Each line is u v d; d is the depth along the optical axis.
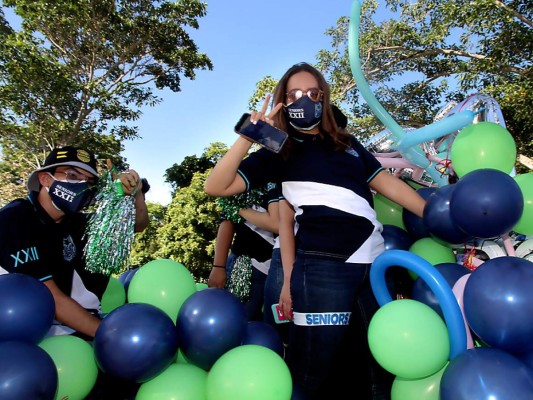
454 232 2.01
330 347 1.86
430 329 1.61
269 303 2.51
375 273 1.87
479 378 1.43
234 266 2.92
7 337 1.66
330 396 1.94
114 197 2.28
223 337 1.88
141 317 1.84
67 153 2.22
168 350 1.83
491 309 1.53
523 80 10.68
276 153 2.06
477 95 2.59
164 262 2.39
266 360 1.70
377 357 1.67
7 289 1.71
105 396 2.12
